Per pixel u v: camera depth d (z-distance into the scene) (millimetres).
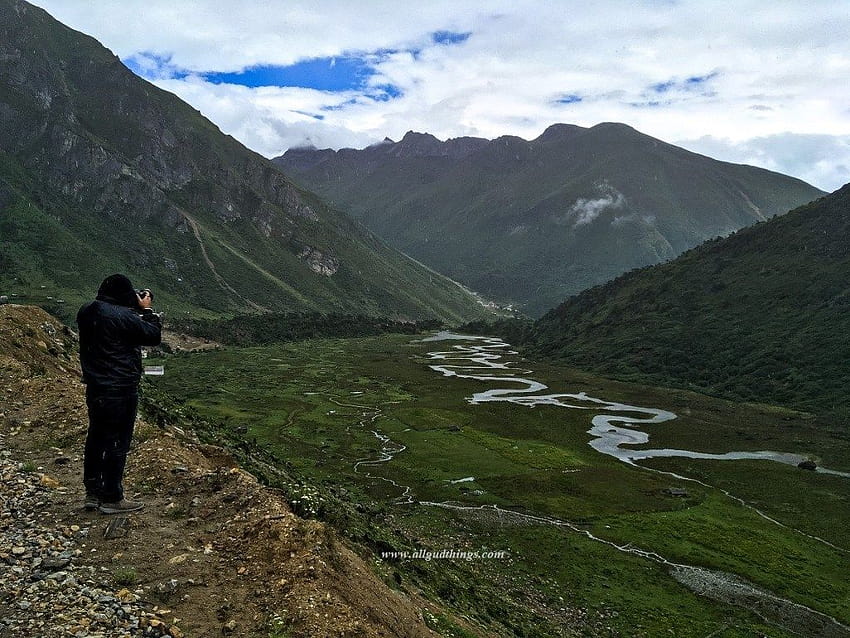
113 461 12812
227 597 10797
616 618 45688
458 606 27688
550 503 75188
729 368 173625
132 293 13359
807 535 69562
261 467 33594
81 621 9273
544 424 123375
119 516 12688
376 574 19703
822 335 168500
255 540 12555
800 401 143875
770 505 79938
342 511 35656
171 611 10070
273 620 10281
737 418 134000
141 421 19781
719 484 88688
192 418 40656
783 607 50938
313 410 124688
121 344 12734
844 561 62250
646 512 74125
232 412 117688
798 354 164750
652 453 104875
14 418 17672
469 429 115062
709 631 45312
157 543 12047
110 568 10922
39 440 16438
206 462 17828
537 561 56375
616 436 116375
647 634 43375
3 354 22828
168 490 14570
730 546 64125
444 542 57062
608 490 81875
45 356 25234
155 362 180750
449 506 71688
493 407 138125
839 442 114250
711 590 53438
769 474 93562
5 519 11984
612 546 62500
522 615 37938
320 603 11008
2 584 9914
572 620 43688
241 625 10102
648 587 52844
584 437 114500
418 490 77125
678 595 51781
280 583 11336
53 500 13078
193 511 13602
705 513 74938
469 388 164625
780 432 121750
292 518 13461
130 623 9500
